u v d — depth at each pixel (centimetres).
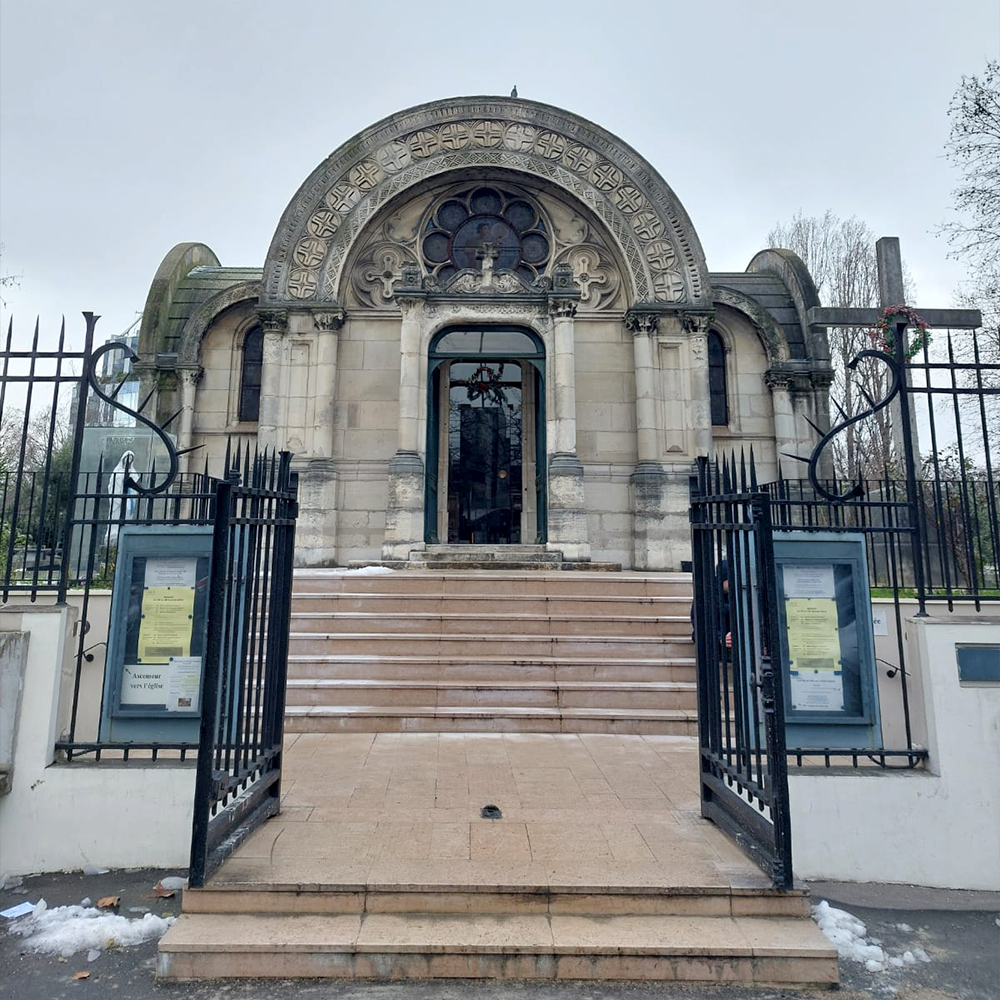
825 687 525
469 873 408
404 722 759
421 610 983
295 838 459
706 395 1531
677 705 800
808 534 542
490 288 1517
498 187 1638
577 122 1588
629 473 1536
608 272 1608
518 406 1769
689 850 447
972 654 514
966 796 497
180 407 1680
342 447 1524
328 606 981
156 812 491
